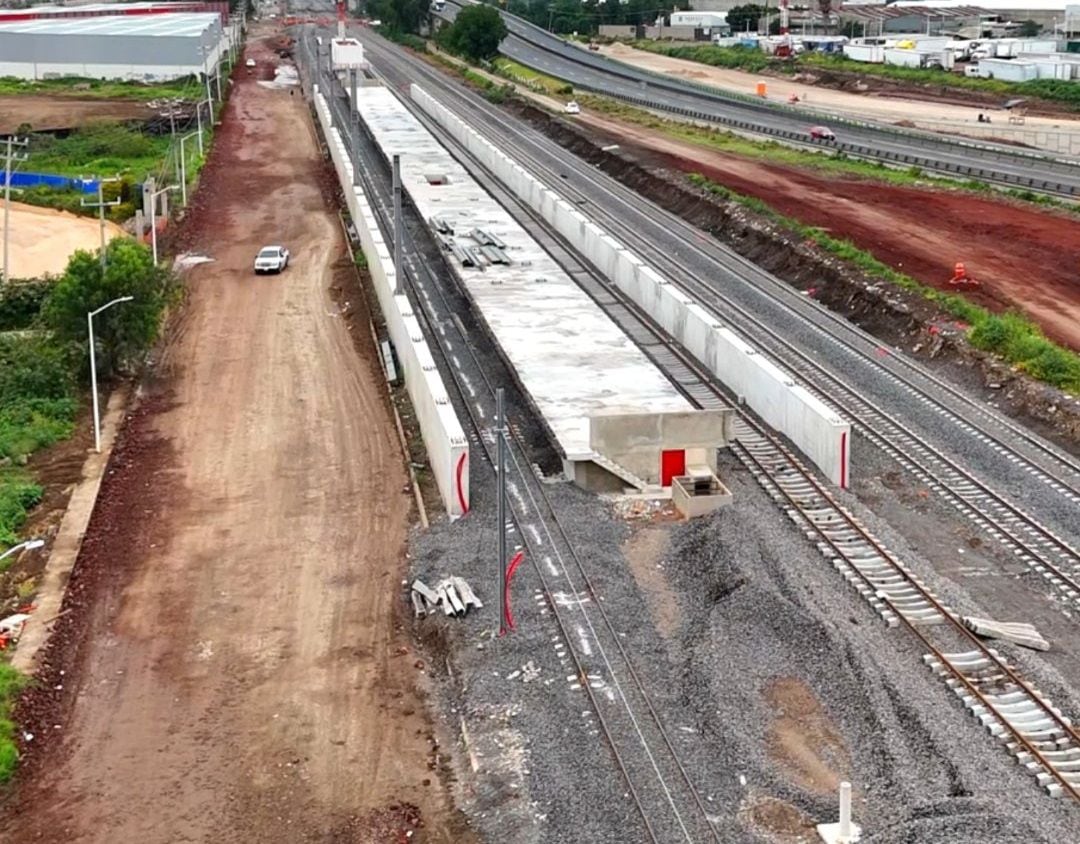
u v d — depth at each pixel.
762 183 67.06
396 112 94.38
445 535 27.94
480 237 51.81
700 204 62.81
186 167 73.75
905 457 31.83
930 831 16.94
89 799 19.73
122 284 40.12
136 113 94.00
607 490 30.05
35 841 18.78
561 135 86.69
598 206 65.44
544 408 32.53
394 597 25.91
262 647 24.12
